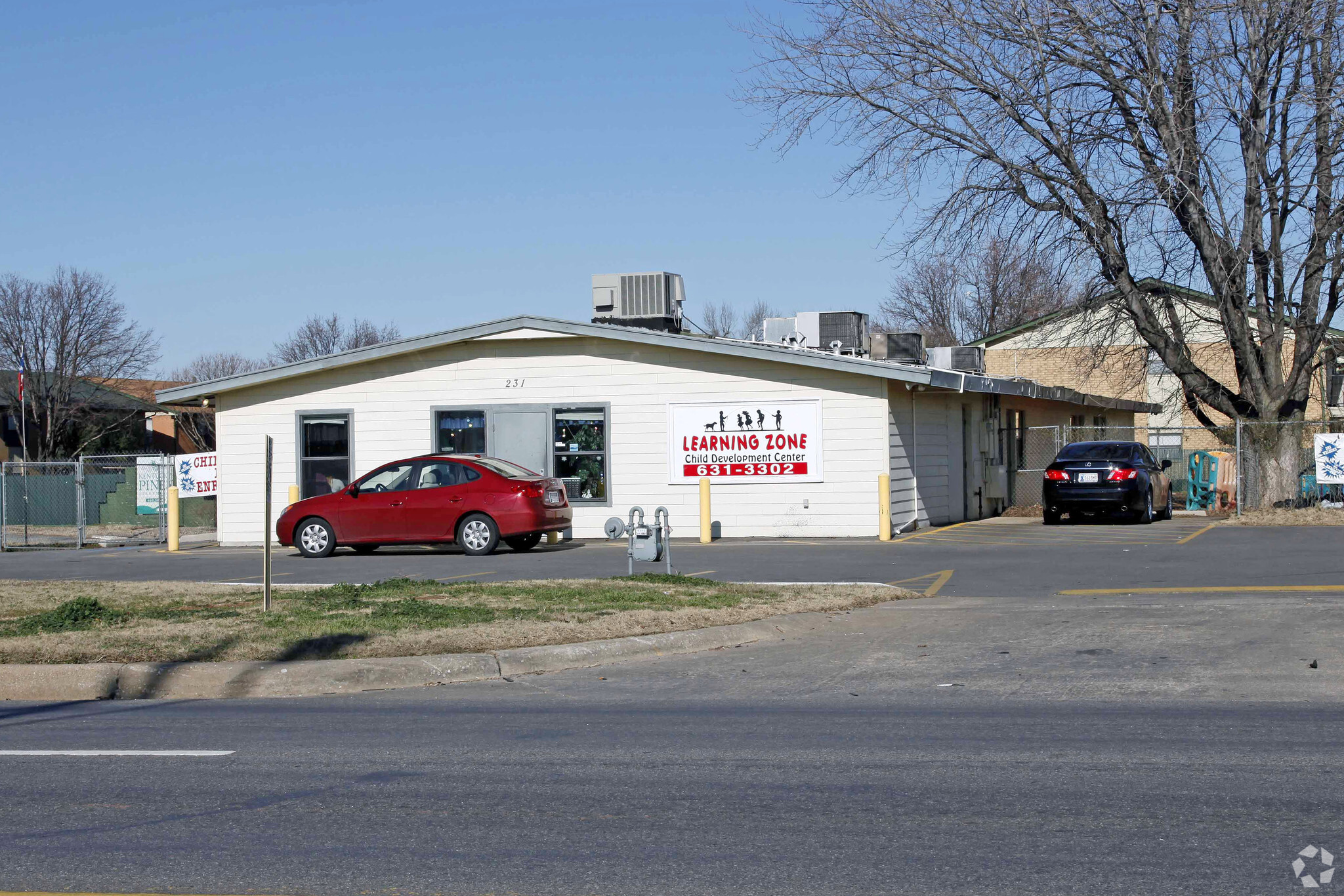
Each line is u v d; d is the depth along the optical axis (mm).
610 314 26312
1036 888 5109
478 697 9727
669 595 13711
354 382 25109
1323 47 22984
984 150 25031
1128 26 23812
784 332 27719
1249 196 24766
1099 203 24797
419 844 5852
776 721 8555
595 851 5707
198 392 25312
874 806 6359
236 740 8250
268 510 12867
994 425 28797
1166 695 9156
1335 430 30047
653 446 23891
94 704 9734
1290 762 7121
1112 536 21859
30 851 5820
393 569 18578
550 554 20750
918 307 63625
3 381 57188
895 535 22828
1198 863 5398
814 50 25000
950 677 10039
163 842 5953
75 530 32500
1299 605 12883
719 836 5906
